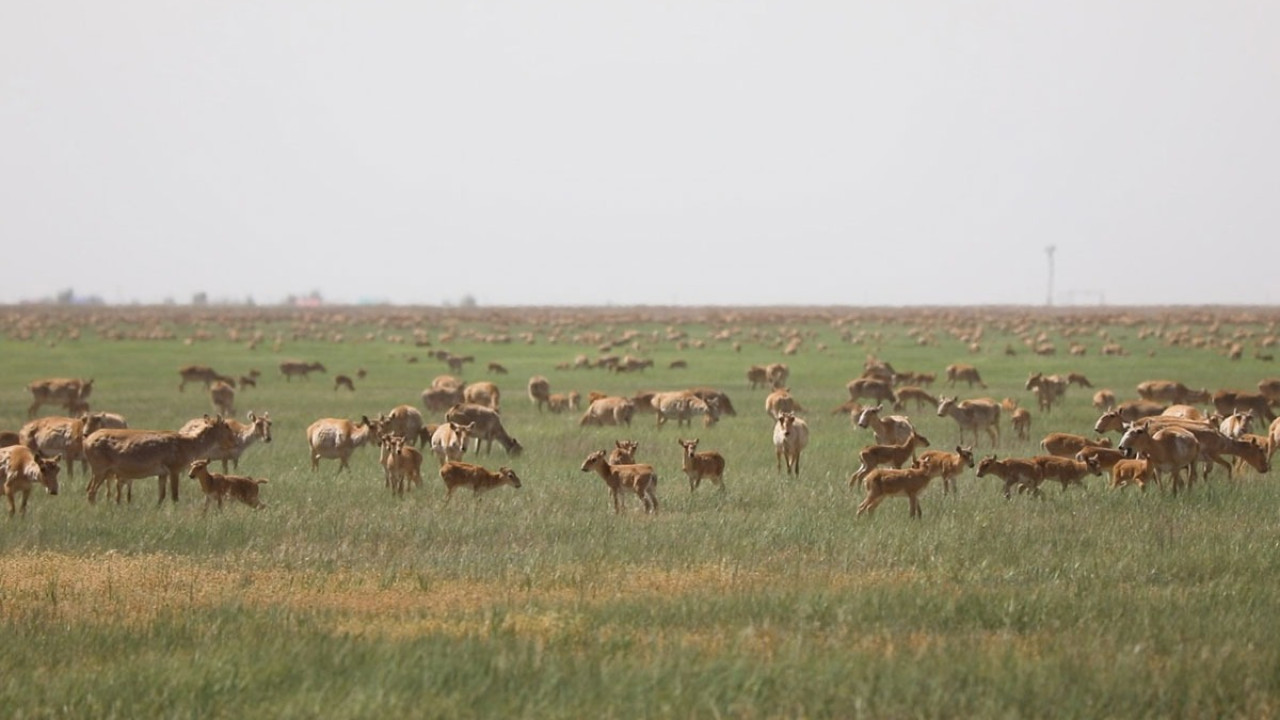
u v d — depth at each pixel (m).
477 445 133.38
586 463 92.62
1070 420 166.38
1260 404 162.12
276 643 54.91
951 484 104.50
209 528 84.19
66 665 53.56
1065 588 66.94
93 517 89.12
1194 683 49.47
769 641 55.78
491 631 56.91
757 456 127.88
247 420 175.25
